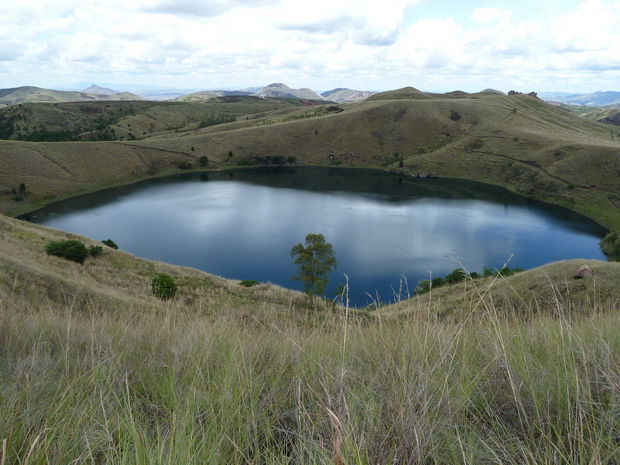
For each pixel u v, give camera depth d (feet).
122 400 6.77
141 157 350.02
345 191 299.17
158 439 4.51
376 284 136.46
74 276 61.87
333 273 147.13
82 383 7.01
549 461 4.45
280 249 175.73
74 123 592.19
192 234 195.42
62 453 4.70
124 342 10.88
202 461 4.51
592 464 4.12
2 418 5.28
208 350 8.96
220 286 76.74
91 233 193.16
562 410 5.53
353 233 197.06
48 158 295.48
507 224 216.74
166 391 7.15
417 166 368.89
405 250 172.96
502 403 6.38
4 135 478.18
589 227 214.48
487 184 322.34
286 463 4.75
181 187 304.91
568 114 620.90
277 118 556.10
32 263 59.98
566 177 284.82
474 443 5.08
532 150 342.64
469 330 9.19
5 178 255.09
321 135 427.33
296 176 352.28
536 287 58.80
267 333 12.44
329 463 4.12
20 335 10.44
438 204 261.03
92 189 284.82
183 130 563.07
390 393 5.86
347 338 9.79
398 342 8.21
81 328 13.24
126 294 56.18
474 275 93.15
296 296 73.15
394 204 259.80
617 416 5.11
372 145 416.05
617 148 290.35
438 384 6.23
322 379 6.93
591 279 55.88
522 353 7.44
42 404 6.10
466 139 402.52
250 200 268.00
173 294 58.90
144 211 236.84
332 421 4.45
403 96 646.33
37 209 235.81
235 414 5.71
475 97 627.87
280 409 6.64
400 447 4.65
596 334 8.47
